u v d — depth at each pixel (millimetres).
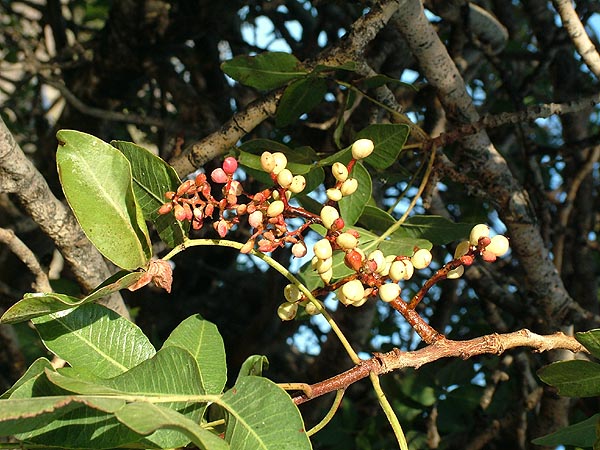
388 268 257
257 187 544
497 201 413
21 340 583
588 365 244
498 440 563
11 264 624
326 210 252
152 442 215
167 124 515
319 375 536
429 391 531
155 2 541
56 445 206
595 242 614
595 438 271
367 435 533
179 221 250
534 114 368
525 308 485
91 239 229
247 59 346
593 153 524
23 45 602
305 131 497
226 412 214
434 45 376
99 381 213
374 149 340
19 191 308
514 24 556
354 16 578
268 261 248
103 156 233
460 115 397
